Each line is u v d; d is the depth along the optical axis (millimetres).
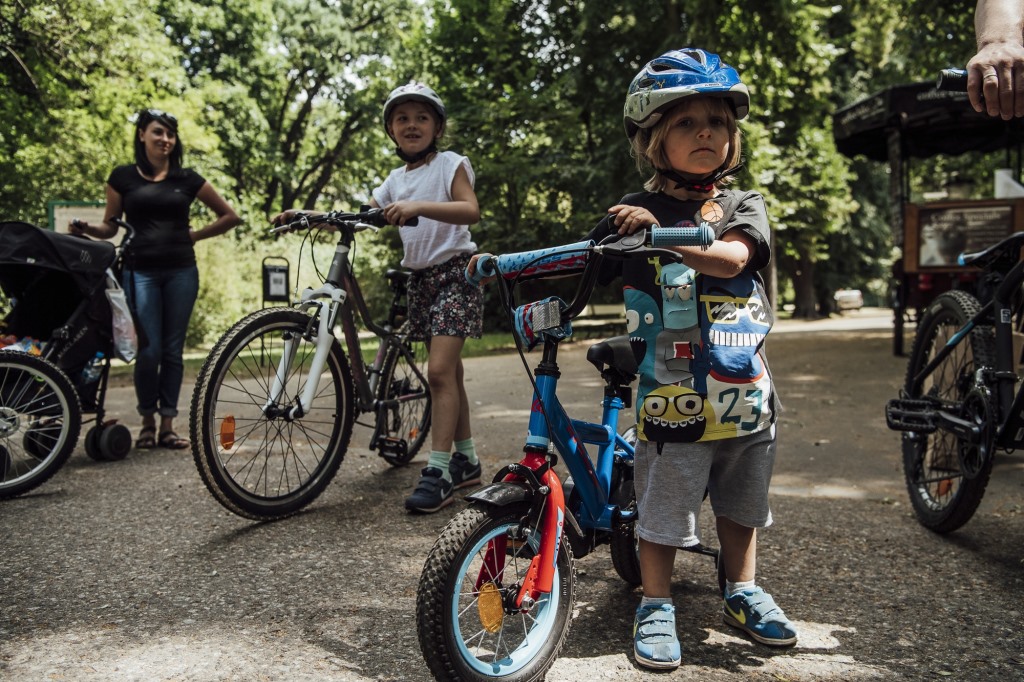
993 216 9086
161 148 4895
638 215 1969
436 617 1905
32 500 3764
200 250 17516
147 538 3197
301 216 3701
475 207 3631
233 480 3307
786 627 2307
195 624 2416
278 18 27047
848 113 10344
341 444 3678
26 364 3879
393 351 4246
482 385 8055
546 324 2131
